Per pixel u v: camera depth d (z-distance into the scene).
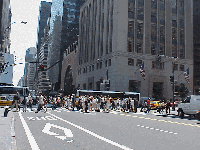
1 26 83.75
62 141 7.97
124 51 56.59
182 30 65.88
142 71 45.47
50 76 149.62
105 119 16.58
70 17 139.00
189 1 67.94
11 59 52.31
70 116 18.56
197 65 69.50
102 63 62.69
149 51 60.12
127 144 7.60
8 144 6.89
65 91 88.00
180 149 6.97
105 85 57.19
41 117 17.14
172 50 63.72
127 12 58.22
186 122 15.80
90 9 76.00
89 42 74.06
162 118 18.92
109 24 60.50
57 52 134.25
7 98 34.78
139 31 59.44
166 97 60.78
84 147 7.02
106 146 7.20
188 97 20.31
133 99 28.28
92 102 28.08
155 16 62.34
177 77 63.16
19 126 11.87
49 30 173.25
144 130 11.05
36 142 7.72
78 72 82.38
